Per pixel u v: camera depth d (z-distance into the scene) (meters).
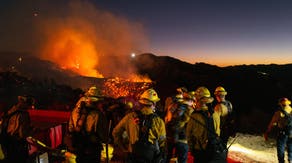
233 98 27.39
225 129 6.05
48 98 19.39
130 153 4.50
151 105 4.48
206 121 4.94
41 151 6.09
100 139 5.05
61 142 8.56
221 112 6.02
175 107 6.06
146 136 4.36
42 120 10.78
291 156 8.37
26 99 5.41
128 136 4.53
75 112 5.16
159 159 4.43
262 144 11.99
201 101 5.02
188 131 5.04
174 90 23.41
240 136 13.04
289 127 8.16
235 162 8.58
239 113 21.56
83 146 4.98
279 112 8.23
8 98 17.92
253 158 9.88
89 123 5.00
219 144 4.96
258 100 26.66
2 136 5.32
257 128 15.83
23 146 5.42
